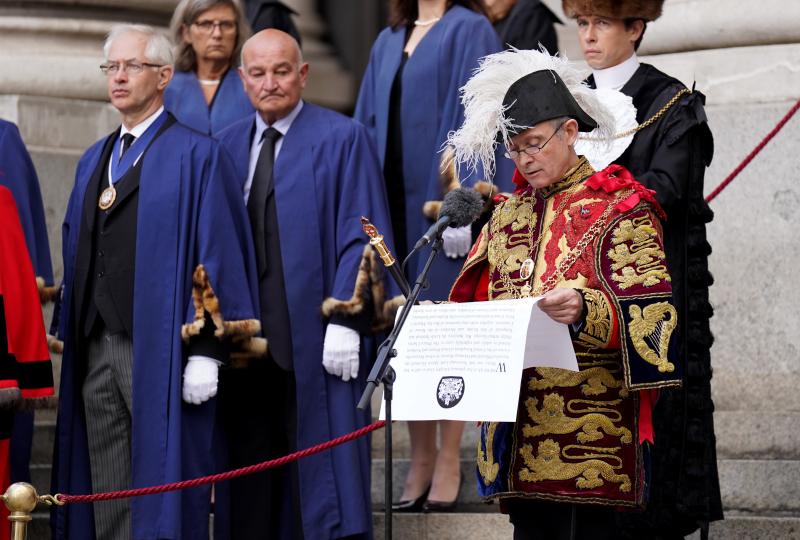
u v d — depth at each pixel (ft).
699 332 62.13
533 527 53.62
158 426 68.69
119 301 69.82
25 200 76.18
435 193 75.10
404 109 77.51
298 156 72.95
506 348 49.93
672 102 62.95
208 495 69.67
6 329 69.21
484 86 53.01
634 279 50.96
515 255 53.31
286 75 72.95
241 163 73.77
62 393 71.56
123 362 69.67
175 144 71.46
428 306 51.70
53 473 71.92
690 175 62.44
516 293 52.85
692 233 62.39
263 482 71.82
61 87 93.61
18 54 93.61
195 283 69.46
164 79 72.49
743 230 82.64
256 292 71.36
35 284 71.20
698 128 63.00
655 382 50.31
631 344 50.31
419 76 77.20
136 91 71.61
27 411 70.18
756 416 75.05
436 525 72.59
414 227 76.64
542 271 52.47
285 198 72.18
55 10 95.14
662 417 61.62
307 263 71.51
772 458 74.38
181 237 70.13
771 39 85.46
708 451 62.13
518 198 54.39
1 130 76.64
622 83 64.85
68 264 72.23
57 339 73.51
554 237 52.47
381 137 78.38
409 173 77.10
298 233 71.77
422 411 50.60
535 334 50.72
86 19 95.55
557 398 51.75
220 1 80.89
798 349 80.33
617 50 64.69
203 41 80.94
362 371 71.87
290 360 70.79
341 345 70.38
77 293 70.79
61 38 94.79
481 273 55.31
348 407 70.90
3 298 69.51
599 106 53.42
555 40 83.46
